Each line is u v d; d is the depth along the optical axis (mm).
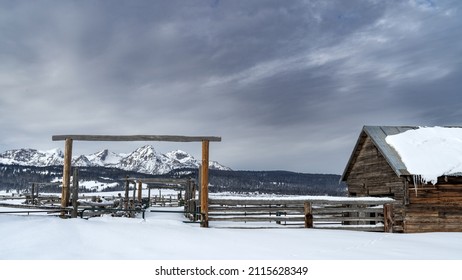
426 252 10422
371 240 12570
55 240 9516
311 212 15578
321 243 11477
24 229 10805
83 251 8656
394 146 19000
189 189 22078
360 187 22047
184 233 12102
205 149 14867
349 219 16094
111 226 12359
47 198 31203
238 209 15242
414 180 17516
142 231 11812
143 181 24766
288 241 11594
